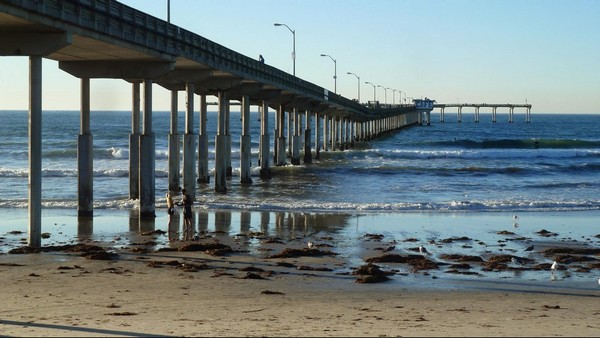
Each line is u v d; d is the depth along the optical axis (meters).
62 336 18.31
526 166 94.25
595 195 64.44
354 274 29.05
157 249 34.62
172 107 62.81
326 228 43.59
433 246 37.56
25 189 66.75
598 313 22.86
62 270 28.44
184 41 49.41
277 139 106.00
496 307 23.56
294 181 76.62
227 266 30.31
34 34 33.59
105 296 23.78
